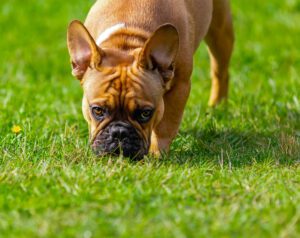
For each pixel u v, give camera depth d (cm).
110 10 967
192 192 781
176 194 775
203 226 696
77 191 774
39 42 1688
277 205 751
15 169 842
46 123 1086
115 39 927
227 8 1152
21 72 1473
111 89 875
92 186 792
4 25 1788
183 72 959
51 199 755
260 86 1323
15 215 719
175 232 679
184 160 926
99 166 856
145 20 949
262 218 716
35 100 1227
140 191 773
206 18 1052
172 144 1017
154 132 962
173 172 841
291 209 735
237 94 1267
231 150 981
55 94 1298
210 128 1074
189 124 1099
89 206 736
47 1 1920
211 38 1177
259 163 918
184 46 959
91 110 888
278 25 1722
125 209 729
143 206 745
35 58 1580
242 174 859
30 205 742
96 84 884
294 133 1086
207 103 1248
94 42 889
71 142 978
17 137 975
